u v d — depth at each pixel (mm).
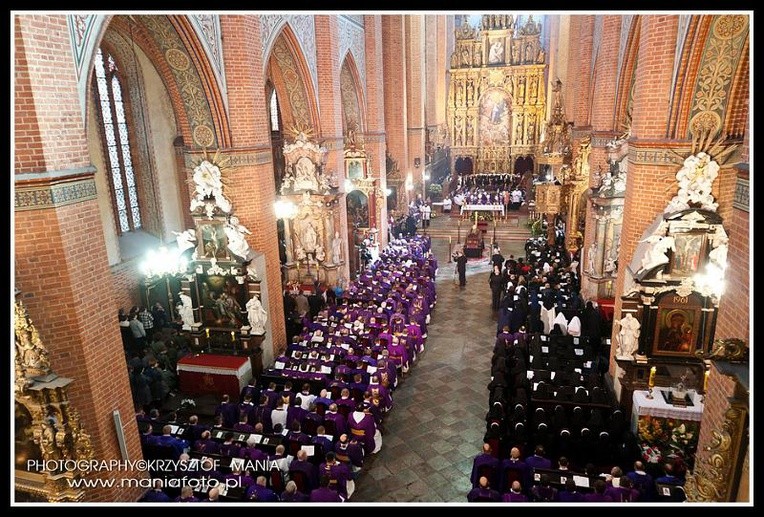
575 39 25203
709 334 9672
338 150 18969
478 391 12969
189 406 12078
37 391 5754
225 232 12273
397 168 29281
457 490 9477
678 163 9852
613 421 9320
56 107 6590
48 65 6434
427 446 10750
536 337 13117
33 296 6746
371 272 20094
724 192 9531
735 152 9250
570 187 21047
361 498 9281
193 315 13062
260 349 13141
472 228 28938
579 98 20031
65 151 6750
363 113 22688
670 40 9453
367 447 10148
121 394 7836
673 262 9555
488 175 40219
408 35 31250
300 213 18547
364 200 23281
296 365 12484
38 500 6320
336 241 18938
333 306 16531
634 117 10805
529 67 39031
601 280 16047
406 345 13922
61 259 6742
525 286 17172
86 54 7207
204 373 12578
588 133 20125
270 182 13516
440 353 15258
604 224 15648
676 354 9977
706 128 9508
